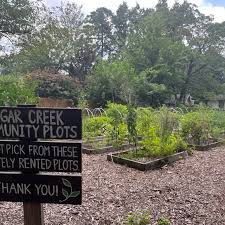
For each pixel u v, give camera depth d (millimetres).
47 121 2658
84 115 13359
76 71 34906
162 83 30344
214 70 38156
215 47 37750
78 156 2664
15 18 20781
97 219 3941
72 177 2686
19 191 2727
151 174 6332
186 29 38406
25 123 2672
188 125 9883
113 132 8820
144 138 7859
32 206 2775
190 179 6078
